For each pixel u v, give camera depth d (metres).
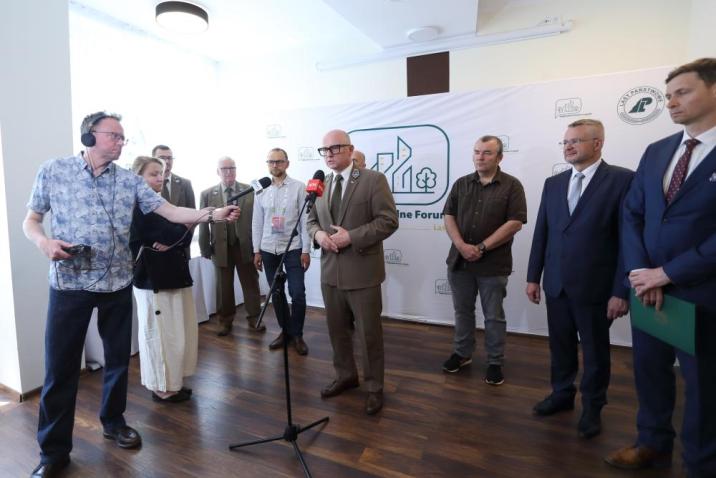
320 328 3.32
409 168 3.35
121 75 3.32
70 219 1.57
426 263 3.38
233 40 3.86
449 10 2.86
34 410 2.12
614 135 2.73
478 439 1.83
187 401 2.20
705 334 1.26
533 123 2.93
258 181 1.78
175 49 3.87
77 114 3.00
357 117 3.49
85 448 1.79
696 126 1.29
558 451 1.73
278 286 1.71
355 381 2.32
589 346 1.80
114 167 1.68
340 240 1.91
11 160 2.12
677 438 1.77
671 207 1.32
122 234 1.71
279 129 3.84
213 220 1.81
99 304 1.70
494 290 2.36
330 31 3.71
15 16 2.10
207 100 4.28
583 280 1.75
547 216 1.94
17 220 2.16
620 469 1.60
